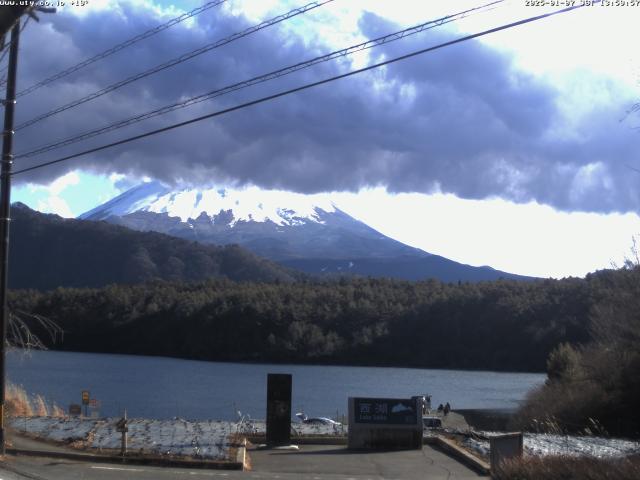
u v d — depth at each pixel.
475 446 18.30
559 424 31.77
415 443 18.86
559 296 88.25
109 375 76.00
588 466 11.94
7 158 16.20
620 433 31.67
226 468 15.45
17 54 16.12
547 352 85.25
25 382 64.88
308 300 109.69
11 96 16.12
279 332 104.44
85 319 109.69
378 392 66.44
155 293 115.06
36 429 19.34
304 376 82.75
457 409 53.44
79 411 21.58
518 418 38.47
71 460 15.56
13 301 109.25
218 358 103.75
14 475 13.34
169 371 83.00
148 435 19.09
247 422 22.53
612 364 33.56
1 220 16.25
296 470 15.63
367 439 18.78
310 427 23.45
